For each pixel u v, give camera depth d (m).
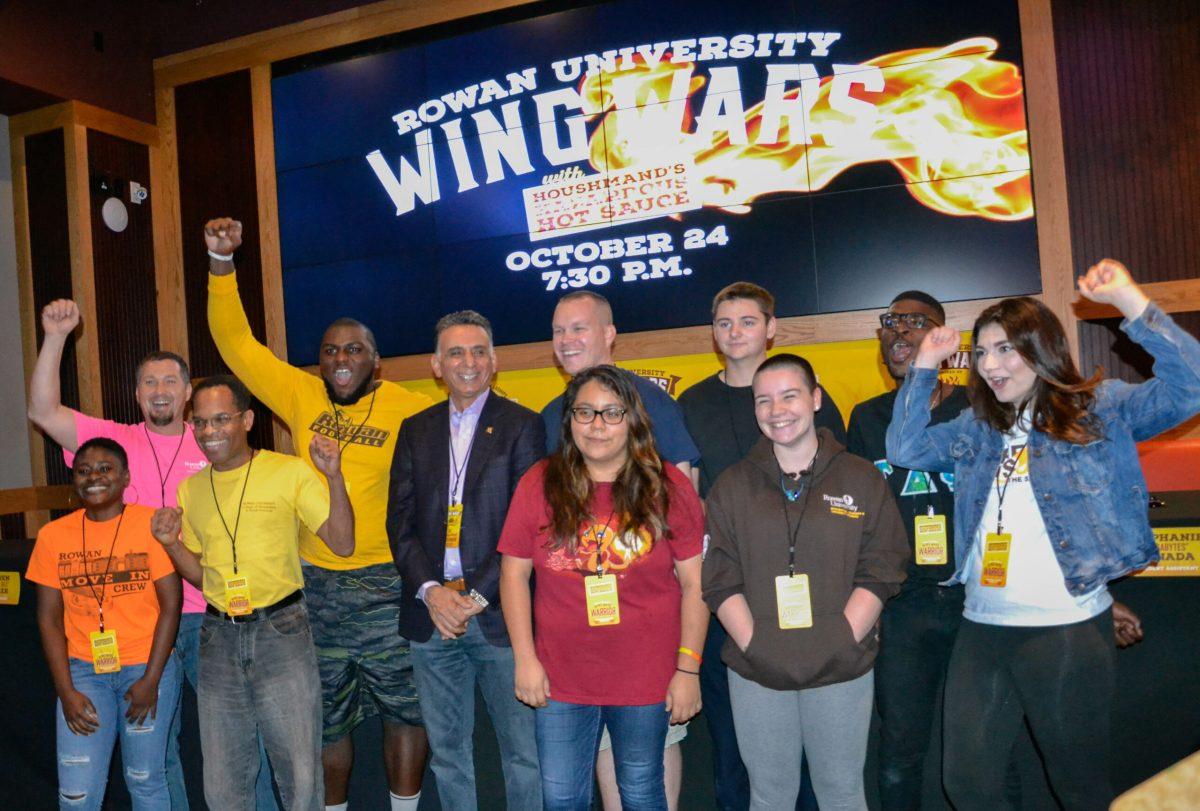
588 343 2.46
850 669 1.92
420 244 5.33
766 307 2.46
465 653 2.31
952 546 2.23
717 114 4.78
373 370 2.74
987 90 4.39
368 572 2.58
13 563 2.92
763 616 1.99
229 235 2.78
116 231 5.57
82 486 2.44
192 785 2.77
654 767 1.98
